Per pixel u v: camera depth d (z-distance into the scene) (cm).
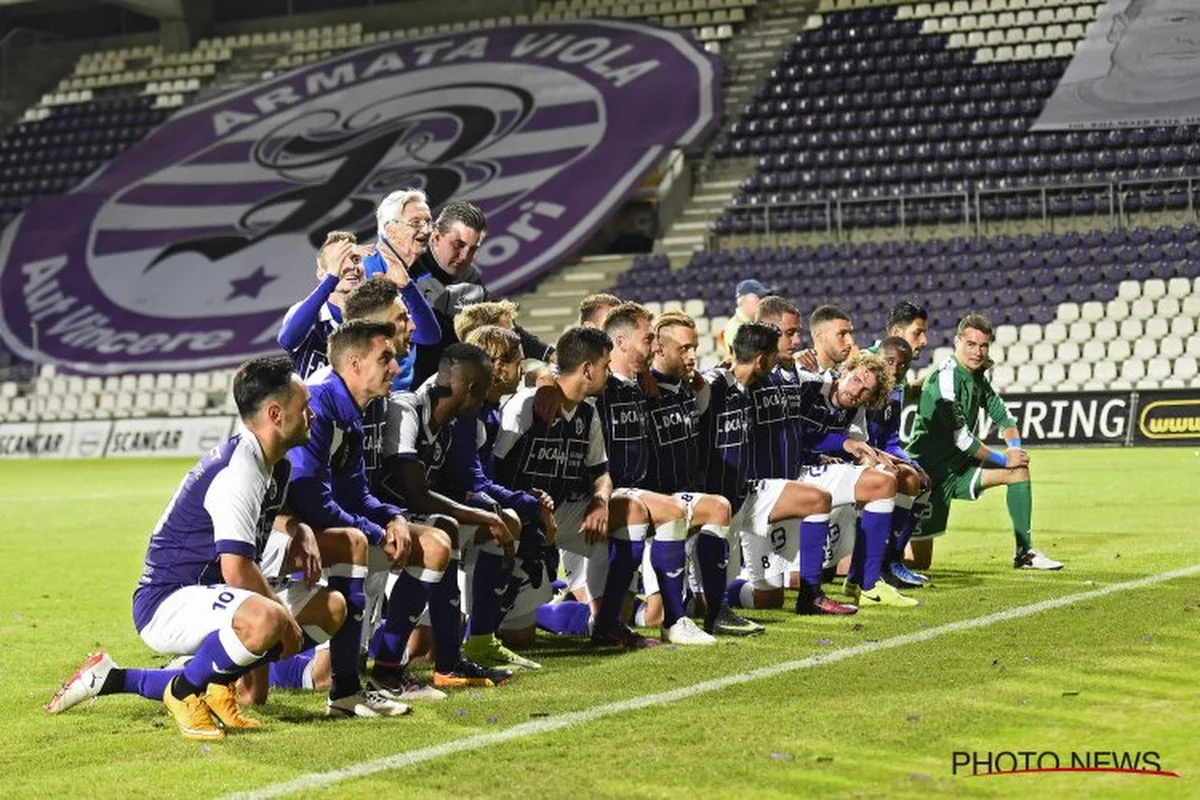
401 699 539
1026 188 2725
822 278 2741
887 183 2927
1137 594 749
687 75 3288
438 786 402
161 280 3198
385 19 3894
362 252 665
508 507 623
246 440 492
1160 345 2469
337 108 3584
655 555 661
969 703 493
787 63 3256
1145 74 2966
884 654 599
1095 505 1302
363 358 542
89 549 1173
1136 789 385
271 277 3125
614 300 743
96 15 4112
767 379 769
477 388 602
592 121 3247
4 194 3656
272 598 492
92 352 3050
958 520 1223
